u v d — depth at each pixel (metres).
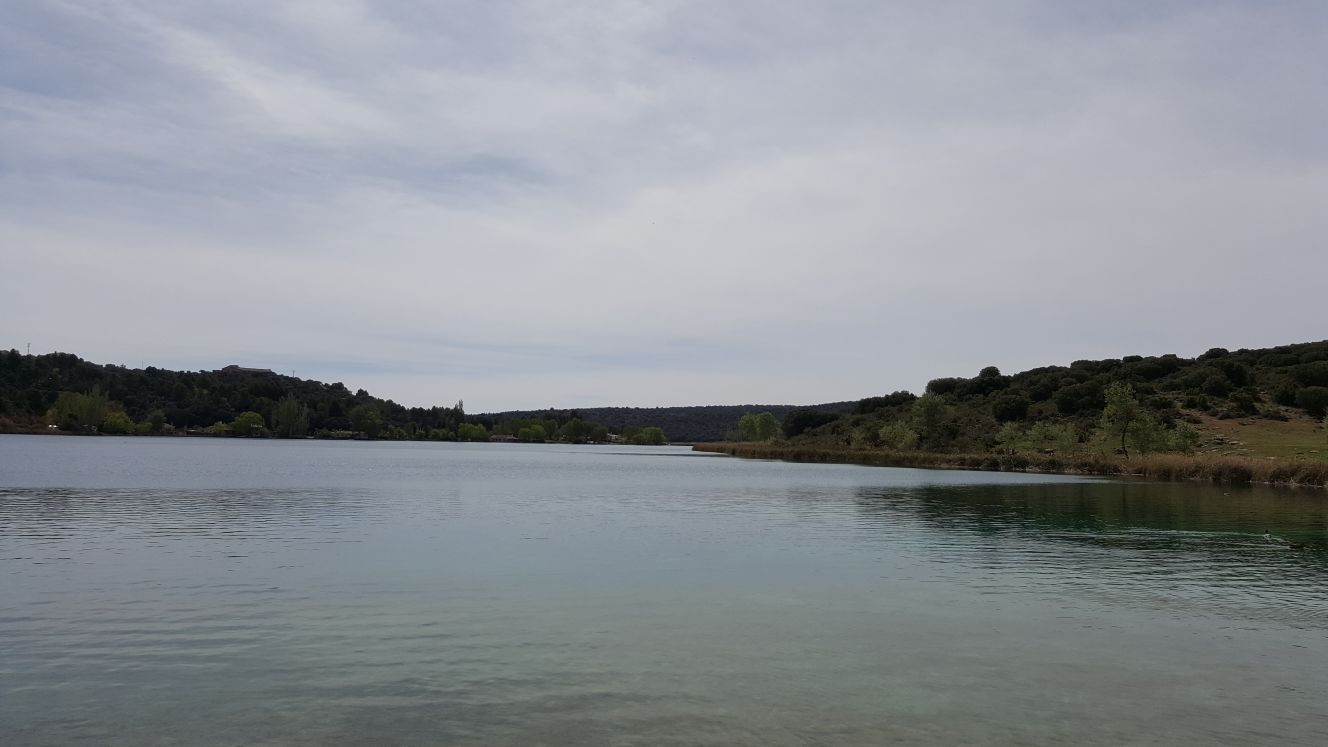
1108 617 24.66
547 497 65.94
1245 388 143.12
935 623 23.73
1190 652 21.05
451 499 62.47
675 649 20.78
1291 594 28.05
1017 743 15.20
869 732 15.62
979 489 76.75
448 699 17.06
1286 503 60.97
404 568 31.23
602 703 16.94
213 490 67.12
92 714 16.02
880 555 35.84
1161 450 106.94
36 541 37.31
